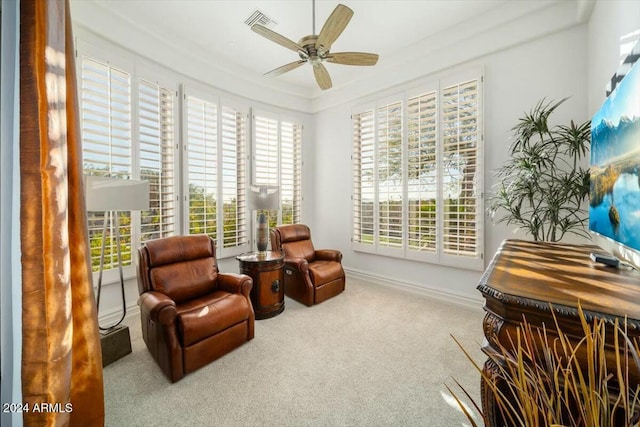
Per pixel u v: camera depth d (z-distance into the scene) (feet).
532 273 4.13
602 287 3.50
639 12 5.08
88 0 8.27
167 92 10.79
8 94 2.95
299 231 13.08
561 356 2.96
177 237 8.55
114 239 9.14
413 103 11.86
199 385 6.13
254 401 5.65
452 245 10.78
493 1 8.99
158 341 6.56
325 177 16.02
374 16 9.62
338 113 15.19
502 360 3.25
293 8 9.04
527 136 8.21
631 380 2.65
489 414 3.36
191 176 11.53
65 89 3.63
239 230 13.41
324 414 5.31
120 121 9.29
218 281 8.77
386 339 8.15
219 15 9.39
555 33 8.59
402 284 12.61
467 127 10.28
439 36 10.72
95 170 8.61
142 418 5.20
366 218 13.98
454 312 10.14
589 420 2.00
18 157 3.08
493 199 9.71
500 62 9.62
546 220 8.42
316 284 10.93
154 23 9.75
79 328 4.14
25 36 3.06
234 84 12.98
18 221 3.10
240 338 7.70
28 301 3.06
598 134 5.49
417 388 6.04
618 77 4.91
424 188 11.55
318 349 7.62
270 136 14.70
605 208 5.08
